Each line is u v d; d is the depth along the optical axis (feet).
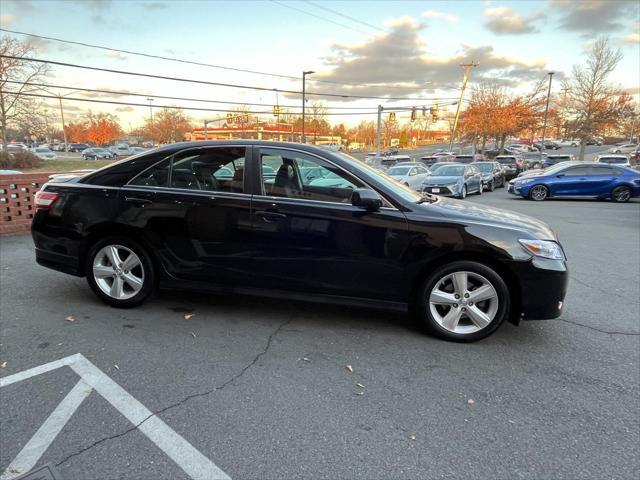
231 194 12.41
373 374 10.11
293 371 10.17
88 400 8.87
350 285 11.94
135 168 13.28
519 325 13.10
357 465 7.22
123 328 12.30
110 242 13.35
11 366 10.12
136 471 6.98
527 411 8.79
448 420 8.45
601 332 12.67
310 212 11.83
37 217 13.98
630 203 50.55
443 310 12.03
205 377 9.83
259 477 6.92
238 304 14.32
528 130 158.20
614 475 7.07
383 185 11.96
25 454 7.30
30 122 136.46
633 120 183.32
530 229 11.62
